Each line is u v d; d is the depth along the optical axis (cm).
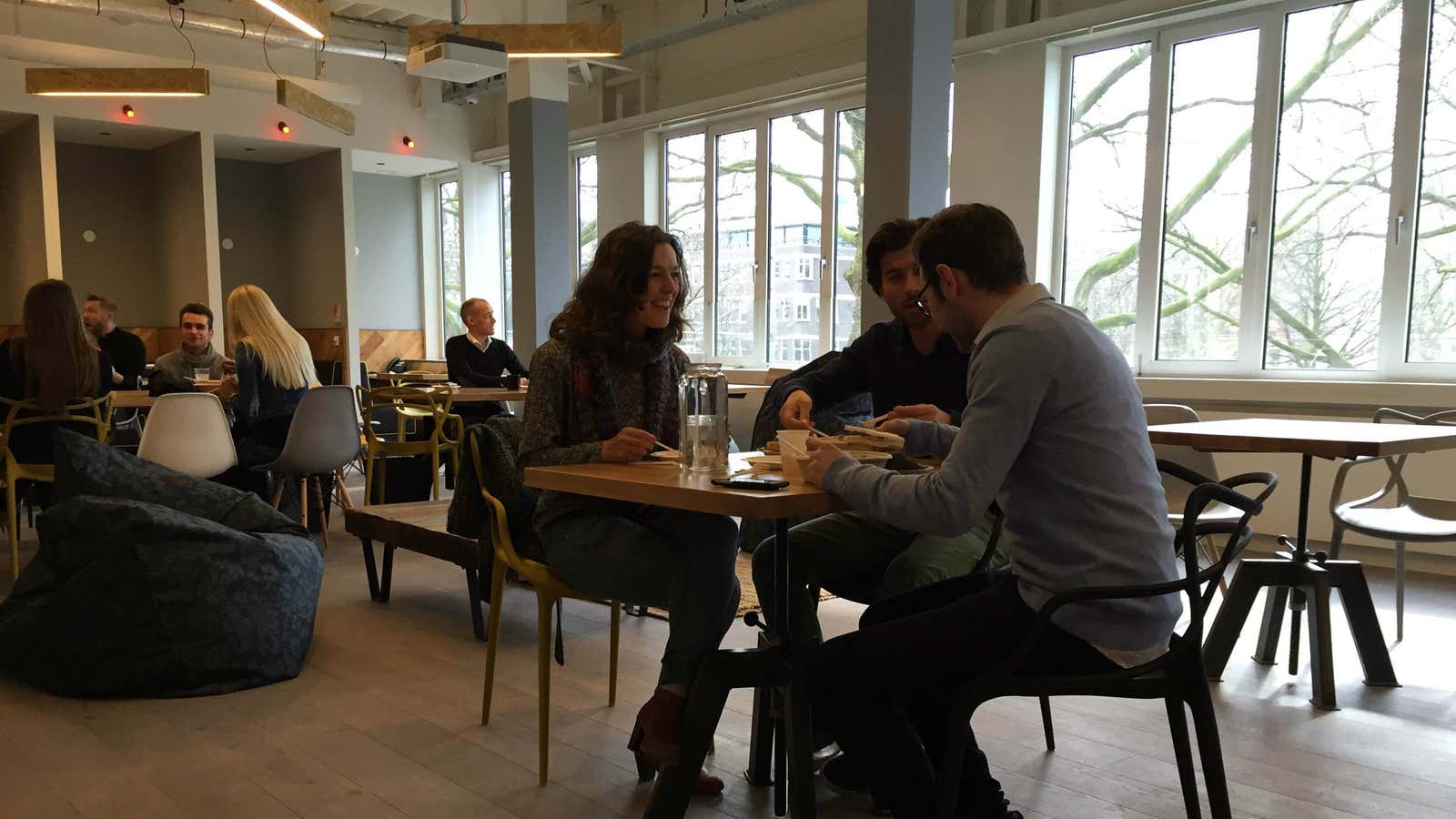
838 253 727
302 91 714
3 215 902
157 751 234
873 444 174
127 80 704
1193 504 145
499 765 226
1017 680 145
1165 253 532
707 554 188
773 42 749
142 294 1016
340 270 1004
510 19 777
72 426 416
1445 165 437
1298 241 484
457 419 567
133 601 266
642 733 207
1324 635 263
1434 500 313
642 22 849
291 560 293
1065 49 565
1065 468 146
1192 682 149
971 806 176
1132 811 203
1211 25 505
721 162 813
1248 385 473
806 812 160
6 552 449
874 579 218
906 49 407
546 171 757
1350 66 462
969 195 601
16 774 221
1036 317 148
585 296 211
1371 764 226
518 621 353
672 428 219
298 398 467
